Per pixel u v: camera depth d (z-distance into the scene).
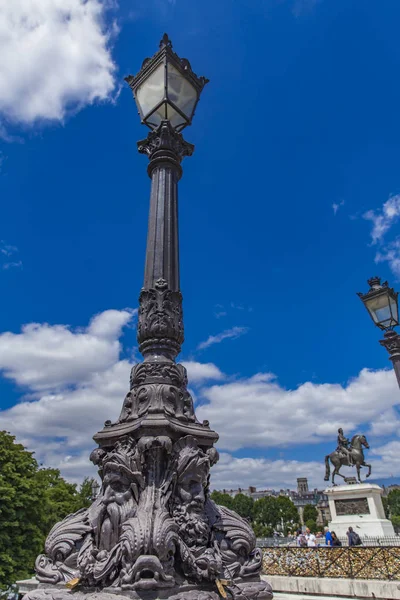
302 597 8.94
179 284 4.95
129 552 3.06
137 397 4.04
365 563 9.92
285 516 83.12
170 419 3.84
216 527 3.75
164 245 4.97
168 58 5.86
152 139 5.79
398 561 9.41
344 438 21.75
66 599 3.05
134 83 6.32
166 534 3.17
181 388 4.23
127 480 3.59
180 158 5.84
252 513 86.69
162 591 2.96
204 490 3.83
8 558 18.70
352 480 20.72
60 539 3.65
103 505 3.56
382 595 9.11
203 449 4.02
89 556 3.36
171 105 5.71
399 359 8.48
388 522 17.48
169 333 4.46
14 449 22.42
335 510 18.38
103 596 2.91
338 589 9.79
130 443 3.72
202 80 6.41
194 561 3.27
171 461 3.68
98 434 4.05
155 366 4.24
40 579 3.46
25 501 20.88
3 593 18.48
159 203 5.27
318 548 10.93
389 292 8.78
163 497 3.48
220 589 3.14
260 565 3.72
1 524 19.41
